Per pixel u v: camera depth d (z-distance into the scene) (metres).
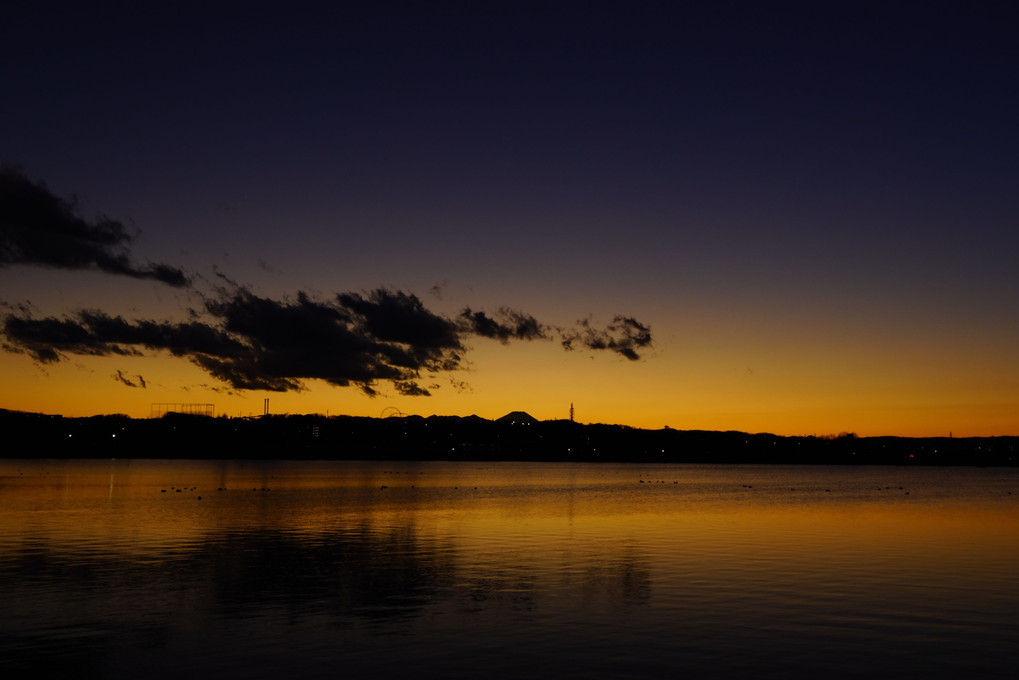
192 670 22.12
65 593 32.50
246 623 27.41
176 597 31.72
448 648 24.28
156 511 75.69
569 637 25.56
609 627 26.84
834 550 46.44
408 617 28.30
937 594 32.53
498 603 30.67
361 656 23.42
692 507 87.69
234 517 69.50
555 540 51.81
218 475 183.75
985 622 27.64
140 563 40.88
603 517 71.69
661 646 24.53
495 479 192.38
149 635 25.81
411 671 22.02
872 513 78.44
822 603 30.64
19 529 57.84
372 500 97.50
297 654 23.64
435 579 36.00
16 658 23.22
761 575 37.12
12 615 28.53
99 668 22.31
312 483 149.62
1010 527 62.19
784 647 24.45
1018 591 33.22
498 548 47.44
